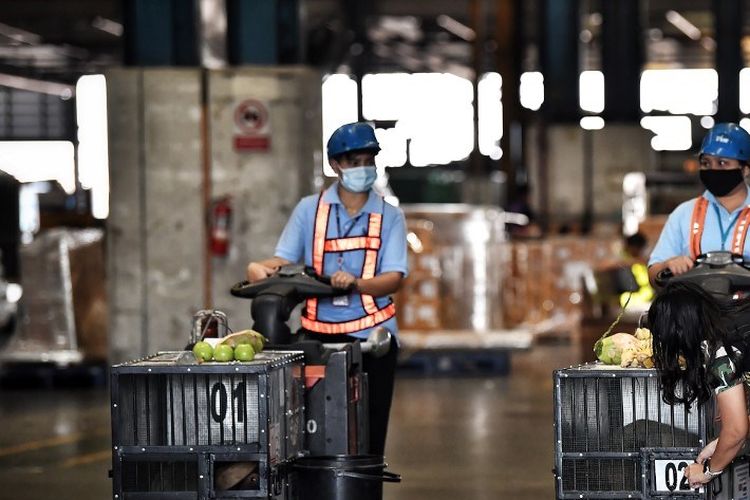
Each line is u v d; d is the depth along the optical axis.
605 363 14.62
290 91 35.19
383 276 16.95
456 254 43.81
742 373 13.23
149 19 36.44
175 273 35.59
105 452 27.64
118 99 35.44
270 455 13.87
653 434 14.01
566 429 14.15
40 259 39.12
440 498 22.55
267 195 35.22
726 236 16.38
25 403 35.66
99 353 39.94
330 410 15.23
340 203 17.23
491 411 33.56
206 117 35.34
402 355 41.81
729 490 14.12
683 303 13.30
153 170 35.47
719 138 16.09
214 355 14.11
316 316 17.25
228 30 36.78
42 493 23.27
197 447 13.89
